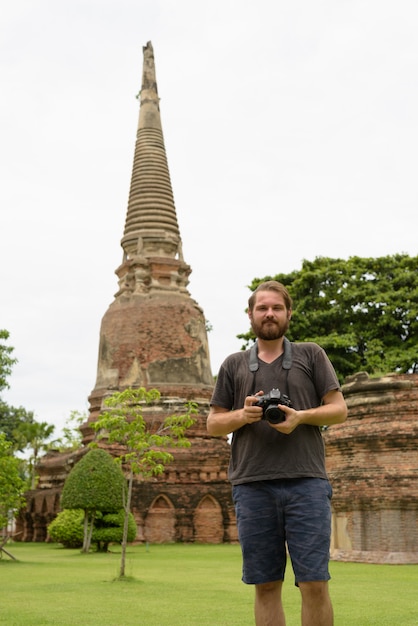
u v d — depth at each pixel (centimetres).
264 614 595
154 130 5053
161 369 4331
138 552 3000
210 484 3866
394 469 2312
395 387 2392
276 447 592
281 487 588
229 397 643
